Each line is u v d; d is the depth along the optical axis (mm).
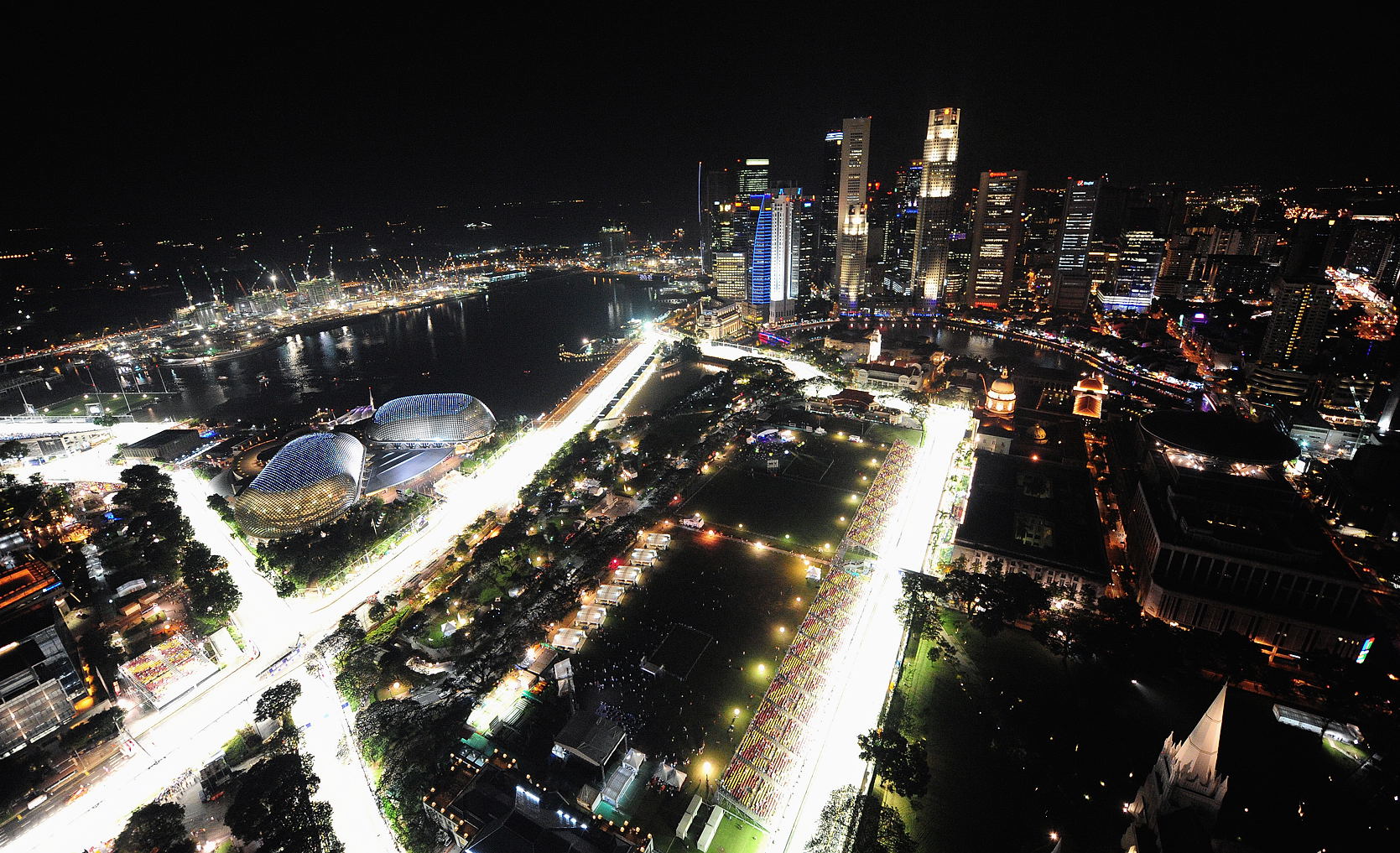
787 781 176750
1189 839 136125
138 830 159500
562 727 194875
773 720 194750
